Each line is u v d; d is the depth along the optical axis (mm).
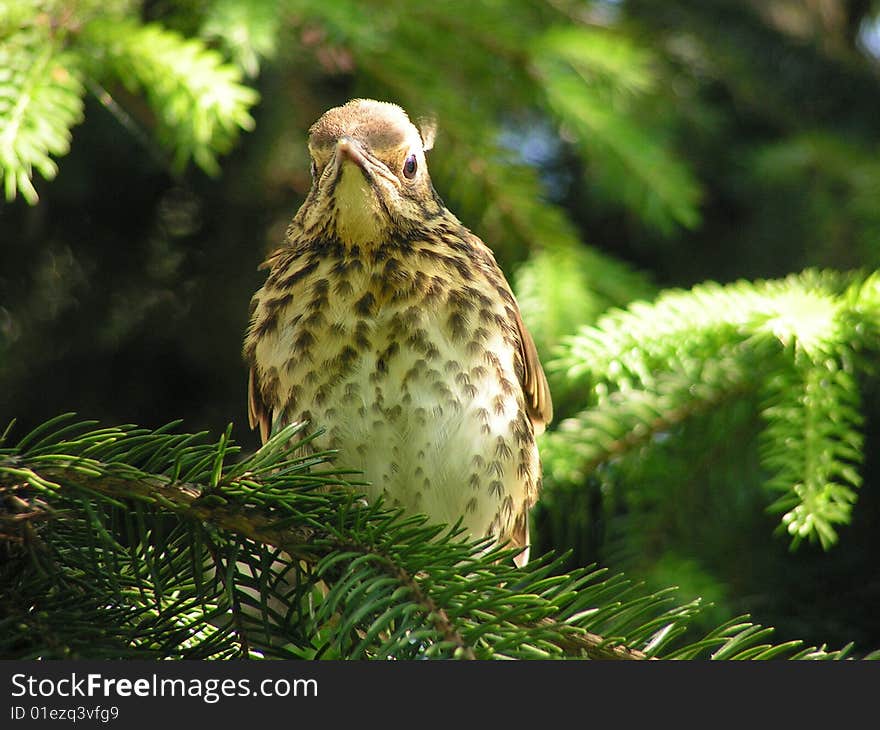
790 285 3561
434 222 3537
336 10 3596
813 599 3596
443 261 3525
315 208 3533
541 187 3627
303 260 3529
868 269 3648
